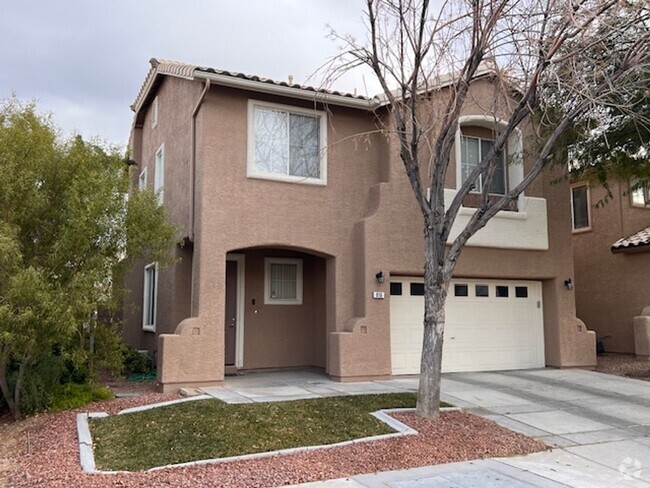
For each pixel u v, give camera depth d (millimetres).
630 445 8594
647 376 14008
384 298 13422
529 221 15352
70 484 6422
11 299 8891
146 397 10836
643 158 13477
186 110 14125
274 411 9281
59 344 10219
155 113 18016
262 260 15203
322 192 13562
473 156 15117
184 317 13961
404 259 13750
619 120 12211
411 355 14016
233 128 12797
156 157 17469
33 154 9914
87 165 10477
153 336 16141
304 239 13219
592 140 13148
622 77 10242
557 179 15391
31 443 8203
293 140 13523
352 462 7387
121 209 10562
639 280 18344
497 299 15398
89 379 10742
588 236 20391
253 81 12578
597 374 14469
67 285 9703
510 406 10758
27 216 9820
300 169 13508
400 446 8023
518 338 15531
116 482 6484
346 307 13516
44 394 10023
